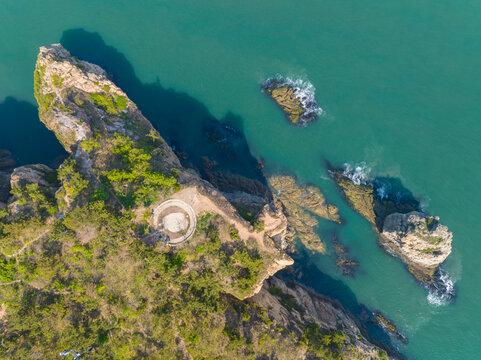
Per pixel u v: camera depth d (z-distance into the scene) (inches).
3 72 3757.4
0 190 3041.3
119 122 3302.2
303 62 4089.6
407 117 3996.1
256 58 4074.8
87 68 3373.5
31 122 3663.9
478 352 3592.5
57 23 3897.6
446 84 4084.6
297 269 3811.5
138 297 2770.7
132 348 2699.3
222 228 2965.1
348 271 3836.1
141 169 2915.8
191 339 2721.5
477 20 4271.7
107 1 3996.1
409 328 3713.1
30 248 2647.6
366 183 3882.9
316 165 3924.7
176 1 4111.7
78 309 2659.9
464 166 3870.6
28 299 2573.8
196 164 3769.7
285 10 4227.4
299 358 2938.0
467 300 3703.3
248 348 2844.5
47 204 2741.1
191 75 3983.8
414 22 4274.1
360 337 3400.6
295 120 3964.1
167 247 2842.0
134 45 3959.2
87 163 2925.7
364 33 4212.6
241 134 3929.6
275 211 3368.6
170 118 3850.9
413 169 3882.9
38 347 2513.5
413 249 3602.4
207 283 2901.1
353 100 4025.6
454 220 3774.6
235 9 4190.5
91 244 2728.8
